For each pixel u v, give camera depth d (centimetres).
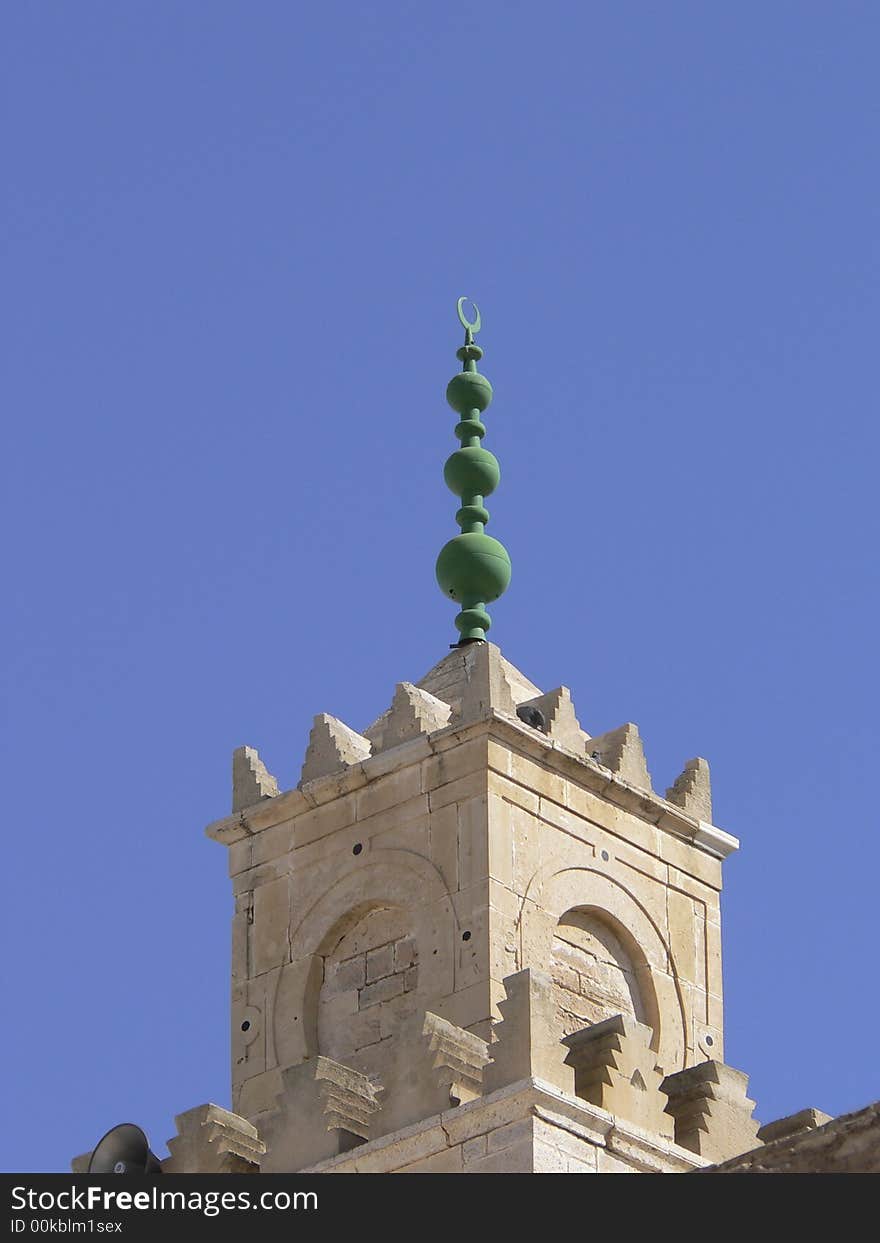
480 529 5147
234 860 5028
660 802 4969
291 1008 4881
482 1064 4578
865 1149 4028
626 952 4897
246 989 4938
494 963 4697
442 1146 4459
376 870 4866
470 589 5100
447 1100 4506
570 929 4834
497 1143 4412
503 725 4828
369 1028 4803
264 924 4956
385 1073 4584
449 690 5003
